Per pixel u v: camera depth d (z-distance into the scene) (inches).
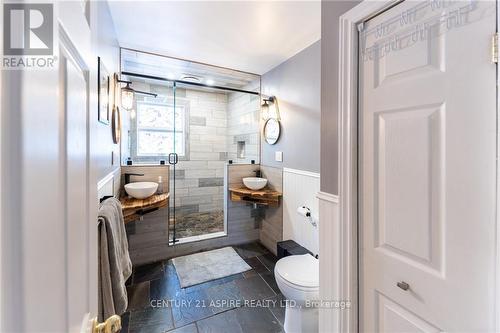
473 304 26.6
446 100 28.9
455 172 28.3
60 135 16.3
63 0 17.0
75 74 20.2
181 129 137.3
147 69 116.0
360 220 40.8
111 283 42.4
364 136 39.8
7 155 10.6
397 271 35.0
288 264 65.7
